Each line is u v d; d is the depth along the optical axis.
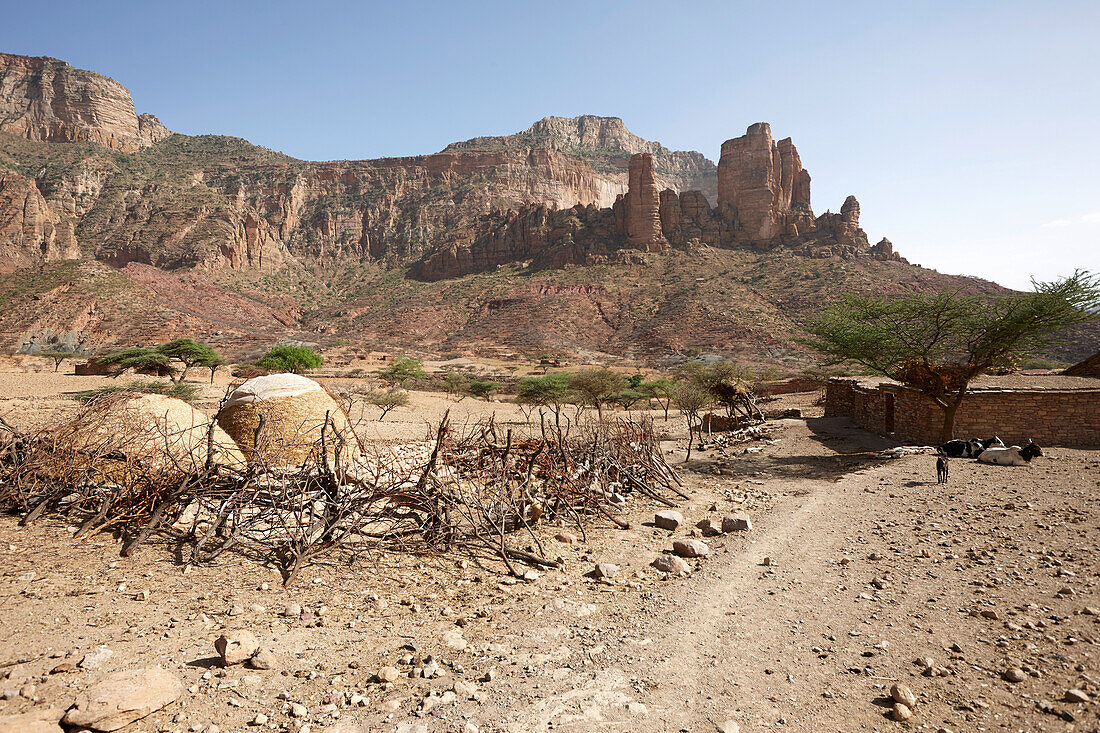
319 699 3.97
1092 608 5.53
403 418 33.38
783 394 50.41
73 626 4.62
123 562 6.14
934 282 127.31
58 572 5.73
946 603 5.99
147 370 51.22
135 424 8.48
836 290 123.50
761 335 109.94
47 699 3.58
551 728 3.79
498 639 5.17
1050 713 3.89
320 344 118.94
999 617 5.54
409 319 158.38
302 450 9.99
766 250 167.50
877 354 18.66
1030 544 7.77
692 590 6.67
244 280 197.00
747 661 4.86
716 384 32.38
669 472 13.59
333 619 5.27
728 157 178.75
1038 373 27.31
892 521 9.65
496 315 151.50
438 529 7.66
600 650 5.01
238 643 4.33
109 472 7.91
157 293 141.88
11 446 8.23
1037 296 16.31
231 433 10.37
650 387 53.59
